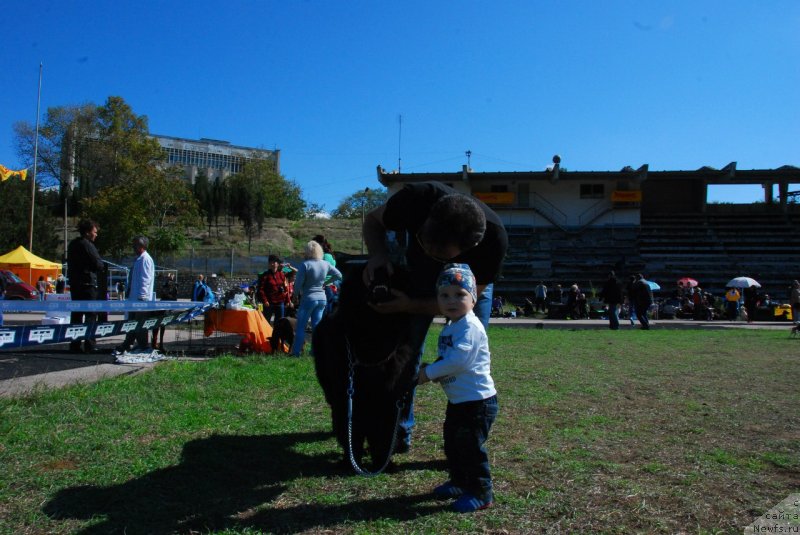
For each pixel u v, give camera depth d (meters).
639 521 2.83
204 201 51.06
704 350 11.08
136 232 39.59
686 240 36.09
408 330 3.35
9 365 7.07
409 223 3.51
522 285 33.38
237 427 4.56
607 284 18.72
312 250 8.47
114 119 56.00
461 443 3.05
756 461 3.79
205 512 2.92
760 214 38.31
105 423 4.43
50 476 3.34
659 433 4.50
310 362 7.80
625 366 8.42
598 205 37.47
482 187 38.09
